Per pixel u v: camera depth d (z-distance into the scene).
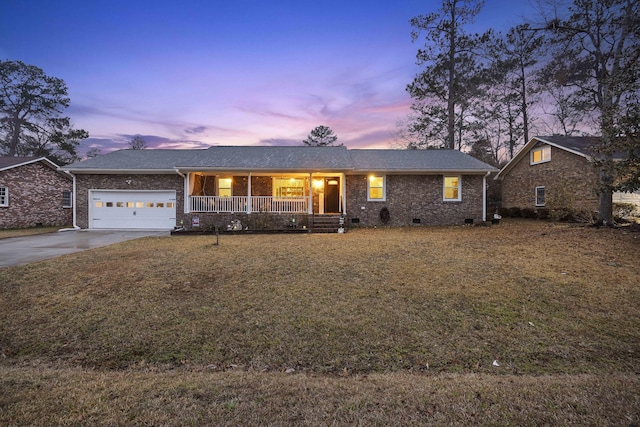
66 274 6.49
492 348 3.85
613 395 2.59
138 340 4.04
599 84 13.16
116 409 2.37
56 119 31.89
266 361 3.62
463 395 2.62
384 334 4.17
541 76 20.34
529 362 3.56
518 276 6.25
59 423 2.18
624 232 10.20
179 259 7.77
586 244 8.92
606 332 4.17
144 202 15.70
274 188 16.98
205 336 4.14
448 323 4.45
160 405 2.45
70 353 3.79
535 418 2.24
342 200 15.05
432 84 24.31
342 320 4.54
